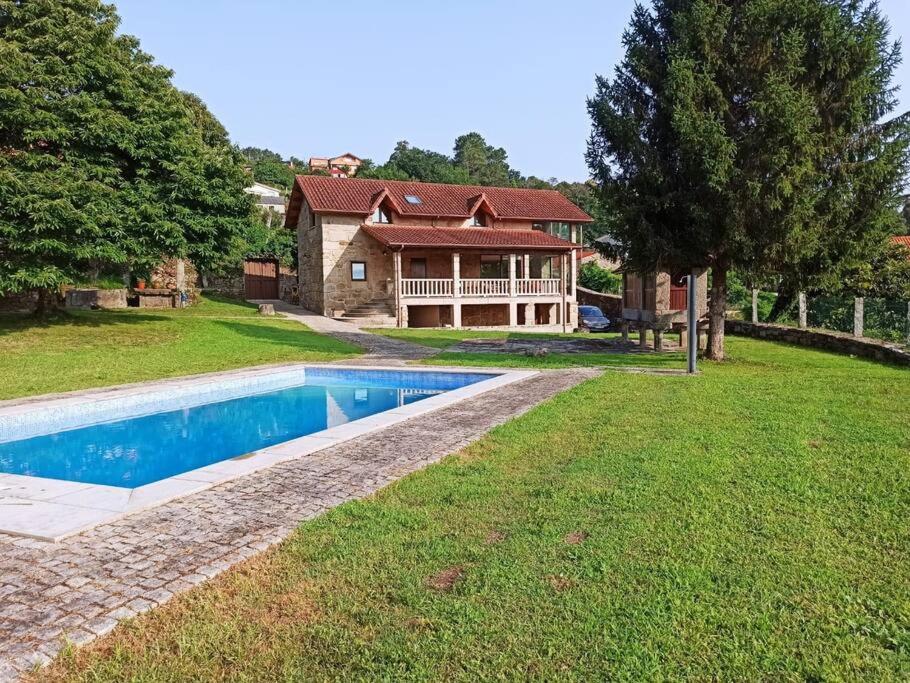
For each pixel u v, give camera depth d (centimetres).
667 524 449
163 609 342
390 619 329
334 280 3078
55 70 1717
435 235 3086
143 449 948
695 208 1380
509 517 475
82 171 1689
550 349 1983
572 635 309
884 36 1348
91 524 471
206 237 2091
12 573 392
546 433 764
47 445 973
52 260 1708
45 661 294
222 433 1056
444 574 381
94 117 1730
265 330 2300
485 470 609
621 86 1552
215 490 564
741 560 388
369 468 632
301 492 554
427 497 527
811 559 389
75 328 1944
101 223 1698
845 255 1366
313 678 281
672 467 591
